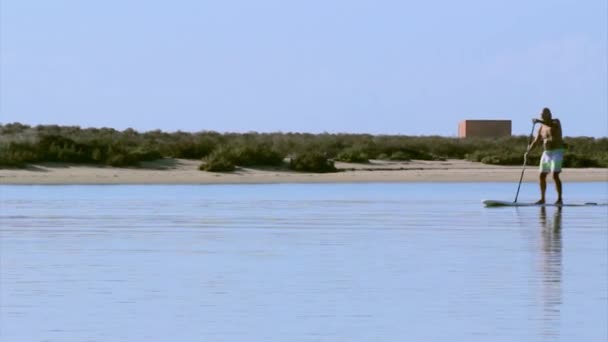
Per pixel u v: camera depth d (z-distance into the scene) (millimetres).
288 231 57281
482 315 31250
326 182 120938
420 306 32719
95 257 44906
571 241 51719
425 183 119688
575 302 33344
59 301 33625
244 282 37594
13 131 193000
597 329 29125
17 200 84938
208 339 28094
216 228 59156
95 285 36875
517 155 165250
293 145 196125
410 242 51281
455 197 91438
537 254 45938
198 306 32781
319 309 32281
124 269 41031
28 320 30547
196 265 42281
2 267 41562
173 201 84312
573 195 96125
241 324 30000
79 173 127188
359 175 129500
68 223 62000
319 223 62531
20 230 57531
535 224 62000
